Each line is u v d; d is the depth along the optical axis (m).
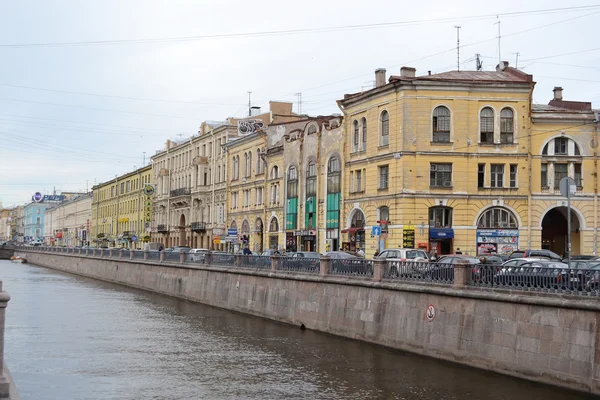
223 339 30.14
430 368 23.12
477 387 20.39
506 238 45.72
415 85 45.22
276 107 75.38
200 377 22.64
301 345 28.25
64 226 171.00
